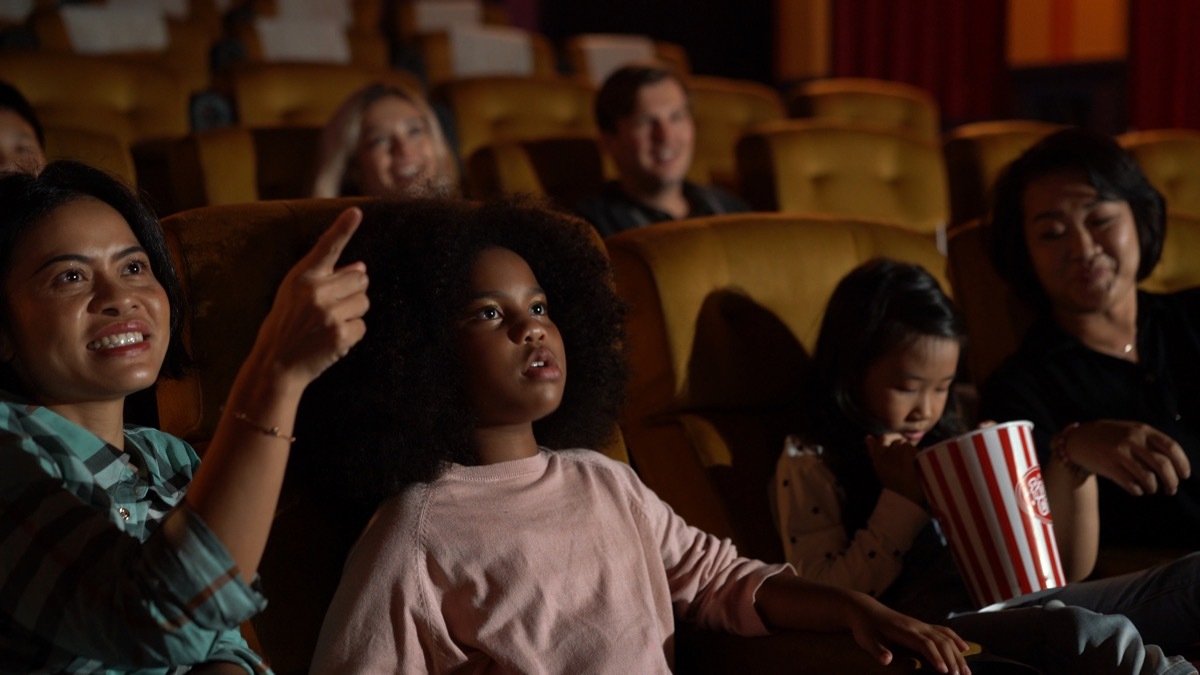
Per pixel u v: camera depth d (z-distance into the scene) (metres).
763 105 4.36
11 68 3.07
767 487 1.72
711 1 7.27
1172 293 1.96
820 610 1.30
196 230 1.39
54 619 0.91
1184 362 1.88
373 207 1.41
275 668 1.28
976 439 1.33
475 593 1.21
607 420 1.49
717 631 1.39
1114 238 1.79
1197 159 3.07
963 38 6.35
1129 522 1.78
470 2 6.13
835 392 1.63
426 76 4.81
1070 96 6.02
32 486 0.95
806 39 6.89
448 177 2.73
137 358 1.03
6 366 1.04
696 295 1.72
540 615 1.21
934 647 1.19
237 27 4.69
